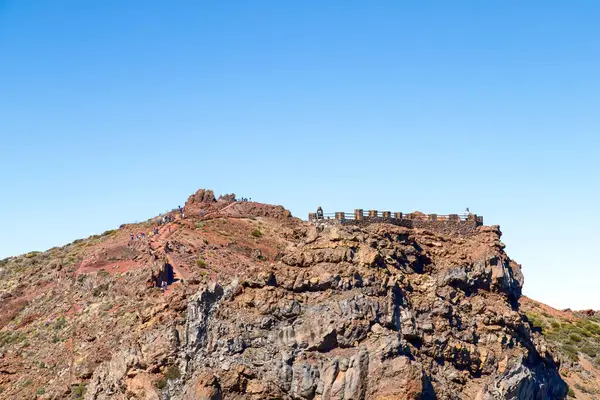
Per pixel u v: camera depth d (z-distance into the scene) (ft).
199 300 253.65
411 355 247.70
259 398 239.30
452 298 275.39
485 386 260.01
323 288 252.62
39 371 352.69
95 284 411.13
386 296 253.03
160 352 252.21
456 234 307.78
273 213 509.76
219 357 245.04
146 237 443.32
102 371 276.21
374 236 276.00
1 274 490.08
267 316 248.93
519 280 311.27
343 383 237.45
